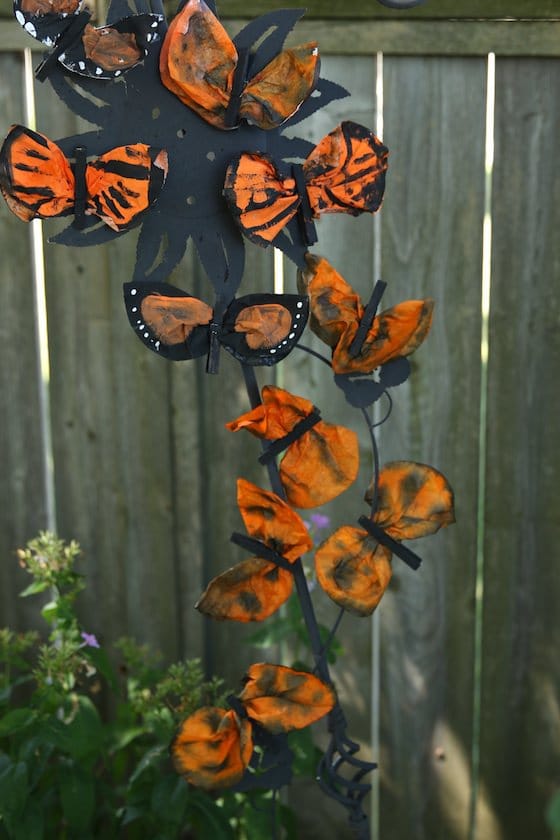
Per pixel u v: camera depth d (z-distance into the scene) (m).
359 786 1.67
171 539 2.11
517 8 1.89
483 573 2.08
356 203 1.51
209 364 1.49
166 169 1.44
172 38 1.43
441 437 2.04
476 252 1.98
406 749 2.15
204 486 2.08
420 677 2.12
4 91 1.95
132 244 2.00
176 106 1.46
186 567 2.12
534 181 1.95
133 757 2.15
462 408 2.03
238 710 1.57
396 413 2.04
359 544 1.58
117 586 2.13
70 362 2.05
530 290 1.99
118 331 2.04
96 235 1.45
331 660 2.05
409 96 1.94
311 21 1.90
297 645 2.12
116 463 2.09
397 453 2.05
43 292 2.04
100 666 1.95
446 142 1.95
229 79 1.44
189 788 1.97
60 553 2.09
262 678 1.57
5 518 2.11
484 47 1.91
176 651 2.15
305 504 1.58
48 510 2.12
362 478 2.05
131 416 2.06
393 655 2.12
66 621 1.96
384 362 1.56
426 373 2.02
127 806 1.98
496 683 2.12
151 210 1.47
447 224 1.97
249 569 1.56
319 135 1.95
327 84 1.50
